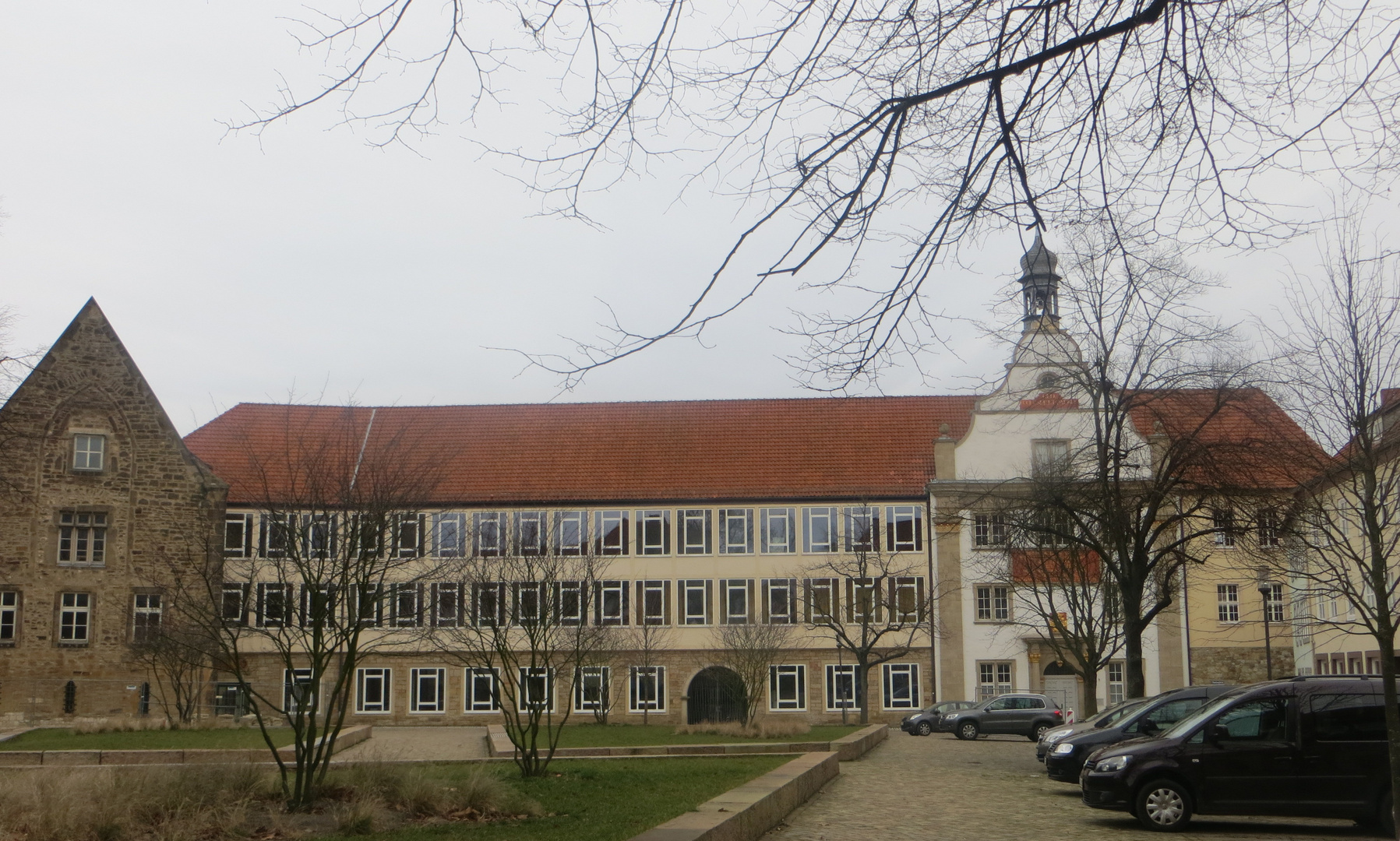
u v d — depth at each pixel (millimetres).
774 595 57156
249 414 59500
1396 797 12883
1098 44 6605
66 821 12977
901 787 21984
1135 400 26375
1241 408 25578
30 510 49781
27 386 50375
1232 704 17891
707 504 57906
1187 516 26453
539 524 42125
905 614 52469
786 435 61219
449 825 14469
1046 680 54469
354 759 23859
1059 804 20016
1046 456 55281
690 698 56688
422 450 59531
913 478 58188
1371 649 43875
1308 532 25109
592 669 48438
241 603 18734
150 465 51531
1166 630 54406
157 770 15938
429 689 55625
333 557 20344
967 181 6910
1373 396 20562
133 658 47812
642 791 18141
